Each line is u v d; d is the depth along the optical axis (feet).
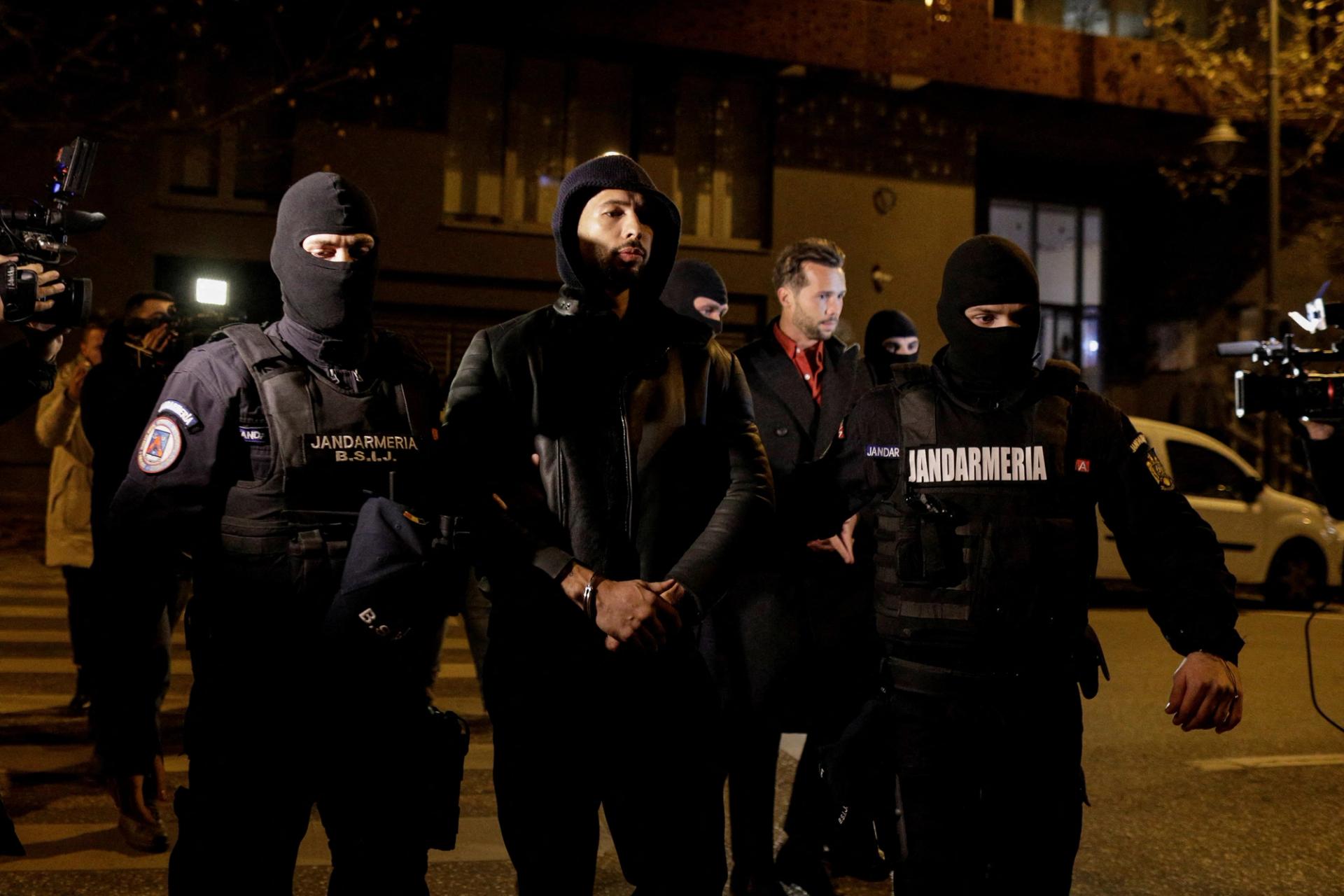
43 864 12.62
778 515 9.61
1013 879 7.98
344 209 8.21
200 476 7.86
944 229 55.31
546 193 50.70
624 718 7.74
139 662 7.97
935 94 54.44
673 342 8.39
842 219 53.67
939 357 8.92
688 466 8.21
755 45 49.73
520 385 8.08
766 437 12.42
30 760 16.62
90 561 17.89
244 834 7.69
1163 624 8.14
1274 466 54.54
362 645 7.79
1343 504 10.36
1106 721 21.20
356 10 46.29
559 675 7.66
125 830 13.02
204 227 45.98
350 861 8.06
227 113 44.42
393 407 8.43
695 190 52.39
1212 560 8.03
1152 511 8.22
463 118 49.52
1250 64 54.80
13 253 8.61
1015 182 61.77
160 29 44.80
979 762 8.02
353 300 8.23
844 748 8.66
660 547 8.03
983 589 8.13
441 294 49.01
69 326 8.70
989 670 8.10
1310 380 10.16
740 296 52.34
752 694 11.38
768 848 11.61
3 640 25.25
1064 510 8.29
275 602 7.87
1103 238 63.77
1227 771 17.93
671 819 7.82
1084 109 55.52
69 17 43.62
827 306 12.52
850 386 12.57
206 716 7.82
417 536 7.69
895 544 8.45
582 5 47.73
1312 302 10.45
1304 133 58.49
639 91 51.34
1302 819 15.61
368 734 7.91
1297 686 24.53
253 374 8.04
